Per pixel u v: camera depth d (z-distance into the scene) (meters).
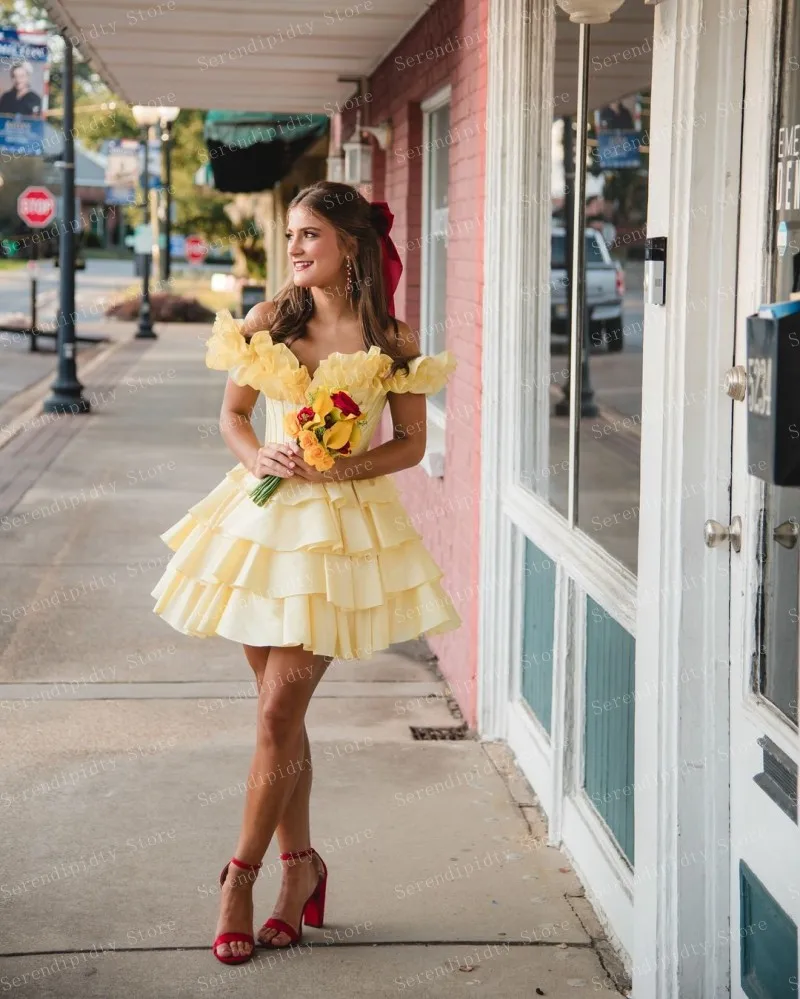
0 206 46.75
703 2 2.62
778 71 2.48
